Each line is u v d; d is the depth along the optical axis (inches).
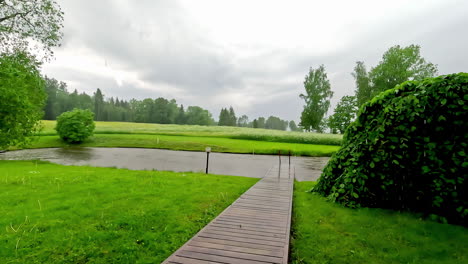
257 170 538.6
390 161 214.4
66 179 342.6
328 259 139.6
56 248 142.5
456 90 188.5
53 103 3668.8
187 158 729.0
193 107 4694.9
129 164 595.5
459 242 156.5
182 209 219.8
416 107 201.9
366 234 172.4
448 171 189.6
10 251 137.1
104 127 1994.3
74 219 188.1
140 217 195.0
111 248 144.3
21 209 209.6
